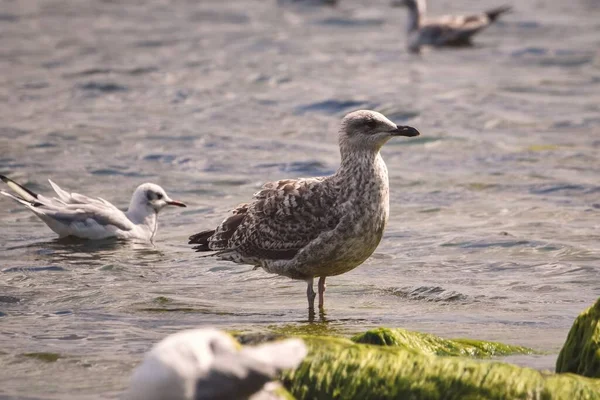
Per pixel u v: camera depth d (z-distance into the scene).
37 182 18.77
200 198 18.22
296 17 40.28
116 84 27.55
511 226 16.03
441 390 7.89
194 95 26.66
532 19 39.38
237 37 35.34
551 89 27.73
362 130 11.48
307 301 12.36
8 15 38.72
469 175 19.58
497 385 7.84
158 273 13.72
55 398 8.65
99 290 12.71
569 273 13.47
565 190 18.39
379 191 11.55
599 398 7.75
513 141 22.30
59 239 15.78
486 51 33.69
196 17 39.38
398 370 8.07
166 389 6.09
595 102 26.05
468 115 24.73
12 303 12.07
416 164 20.53
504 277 13.34
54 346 10.27
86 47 32.72
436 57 33.00
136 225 16.09
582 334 8.97
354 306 12.06
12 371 9.42
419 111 25.03
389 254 14.56
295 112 25.20
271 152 21.36
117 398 8.63
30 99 25.70
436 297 12.41
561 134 22.86
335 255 11.64
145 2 42.75
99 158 20.48
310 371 8.17
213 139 22.27
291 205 11.78
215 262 14.31
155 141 21.97
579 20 39.12
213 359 6.16
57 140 21.72
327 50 33.81
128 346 10.30
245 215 12.35
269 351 6.14
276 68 30.42
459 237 15.34
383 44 35.34
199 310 11.84
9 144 21.25
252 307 12.05
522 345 10.10
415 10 35.34
